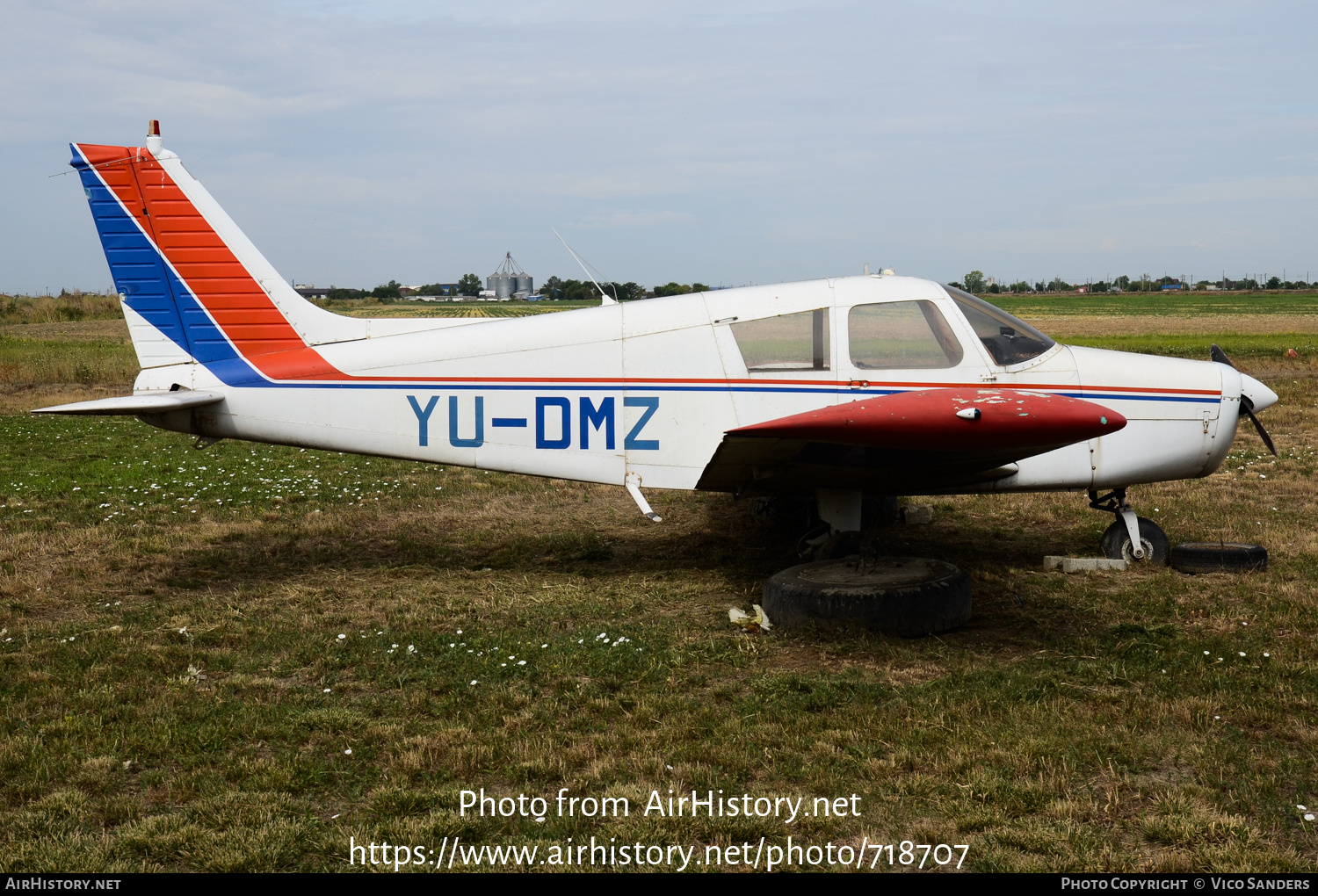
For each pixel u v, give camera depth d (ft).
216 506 27.71
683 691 14.24
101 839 10.19
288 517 26.58
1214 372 20.27
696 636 16.66
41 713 13.32
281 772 11.46
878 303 19.77
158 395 20.16
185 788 11.21
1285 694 13.44
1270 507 25.70
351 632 17.03
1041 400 15.92
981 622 17.33
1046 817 10.49
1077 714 12.98
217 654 15.96
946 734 12.36
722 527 25.38
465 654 15.76
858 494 19.69
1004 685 13.98
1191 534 22.98
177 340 20.93
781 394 19.74
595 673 14.89
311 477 32.19
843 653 15.71
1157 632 16.19
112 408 19.45
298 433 20.85
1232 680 13.98
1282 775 11.24
